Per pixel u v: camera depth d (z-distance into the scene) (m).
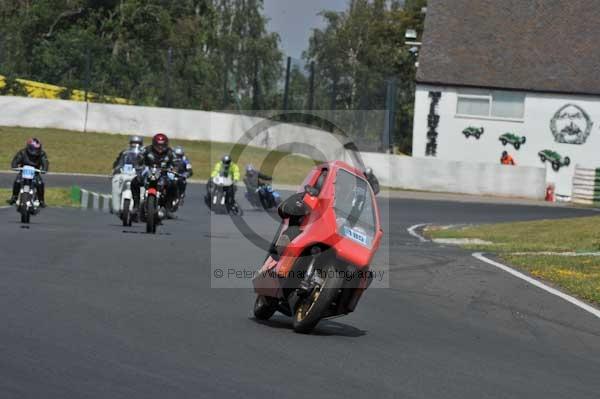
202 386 23.98
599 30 175.75
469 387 26.75
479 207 126.62
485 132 169.62
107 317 32.94
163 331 31.25
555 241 82.44
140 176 68.44
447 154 171.00
